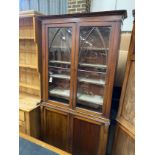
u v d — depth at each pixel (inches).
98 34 59.9
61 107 72.3
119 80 74.9
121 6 84.5
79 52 62.9
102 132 64.8
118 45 54.6
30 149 49.8
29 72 86.3
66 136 74.7
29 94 89.7
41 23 69.3
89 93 72.6
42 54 70.9
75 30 60.6
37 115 78.4
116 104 73.1
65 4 90.7
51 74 74.5
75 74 65.2
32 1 95.5
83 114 67.2
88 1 83.8
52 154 48.1
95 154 69.8
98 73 66.4
